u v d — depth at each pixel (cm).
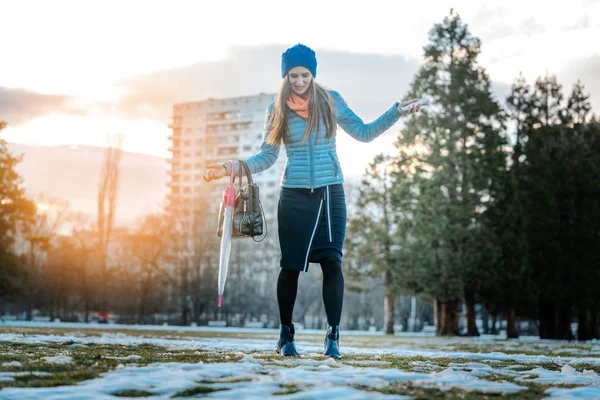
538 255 3080
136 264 5928
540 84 3519
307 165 510
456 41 3425
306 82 512
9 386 297
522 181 3338
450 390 308
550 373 423
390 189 3534
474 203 3231
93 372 340
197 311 5603
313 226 506
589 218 3016
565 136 3328
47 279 5981
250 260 6259
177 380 315
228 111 11900
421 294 3516
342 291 503
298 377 331
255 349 633
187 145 12200
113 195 5650
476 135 3316
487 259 3092
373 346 1284
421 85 3456
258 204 507
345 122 537
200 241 5553
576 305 3012
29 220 3406
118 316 6084
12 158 3291
